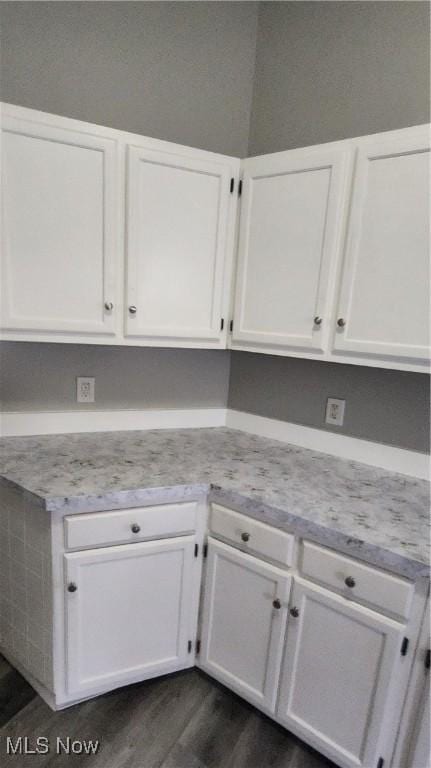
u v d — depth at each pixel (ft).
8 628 5.17
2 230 4.41
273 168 4.93
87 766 4.37
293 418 6.28
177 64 5.74
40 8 4.95
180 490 4.54
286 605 4.36
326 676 4.20
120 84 5.49
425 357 4.25
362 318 4.58
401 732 3.84
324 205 4.64
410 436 5.28
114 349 6.09
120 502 4.33
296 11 5.68
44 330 4.79
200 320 5.44
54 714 4.90
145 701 5.15
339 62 5.41
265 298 5.24
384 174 4.24
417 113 4.93
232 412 6.93
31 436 5.84
